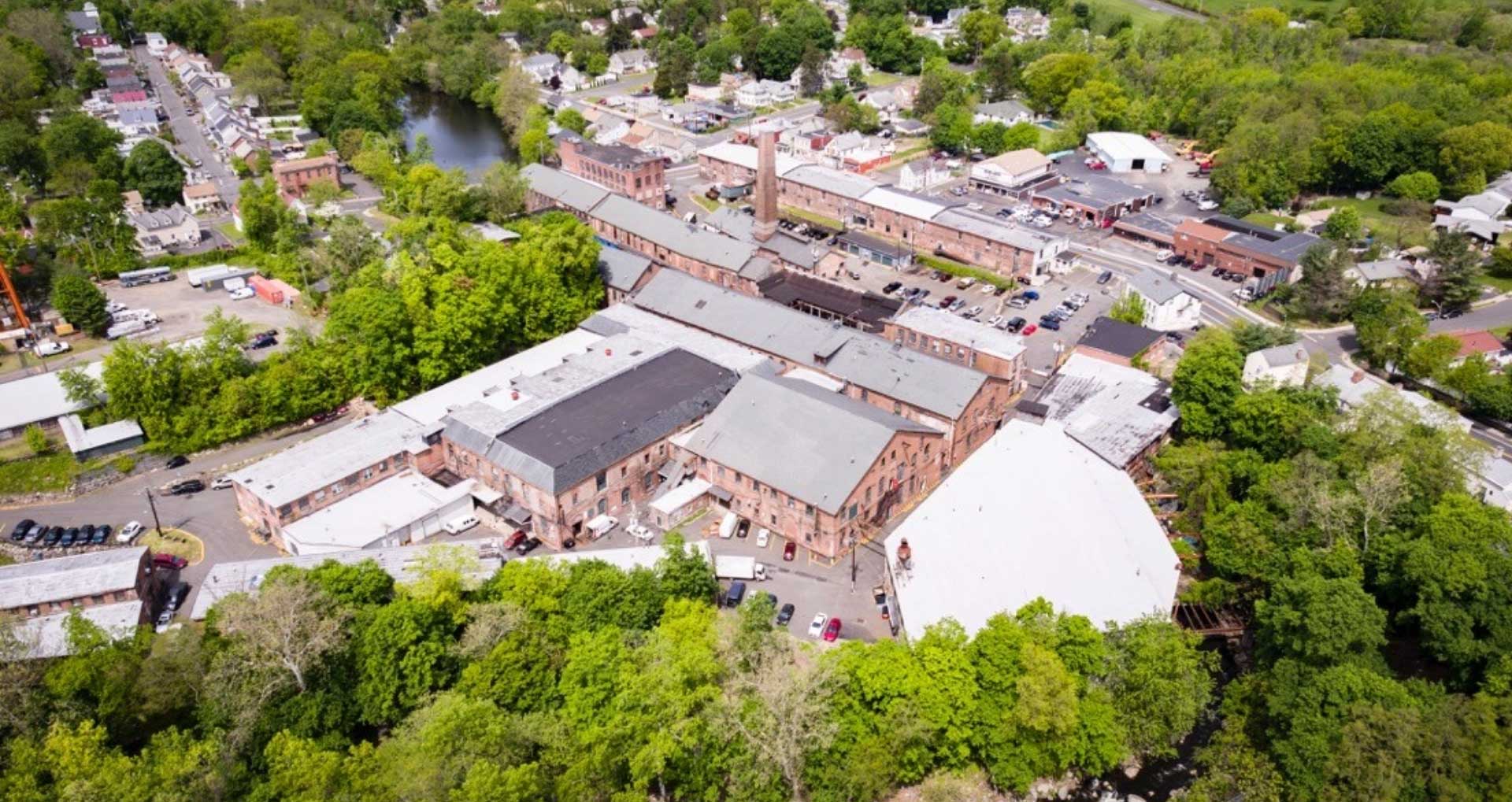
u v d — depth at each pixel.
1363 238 198.38
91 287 158.25
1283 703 85.06
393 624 84.31
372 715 84.00
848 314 162.62
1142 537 108.44
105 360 131.75
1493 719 77.00
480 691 82.50
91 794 67.88
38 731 78.31
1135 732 86.56
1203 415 127.62
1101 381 142.75
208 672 83.25
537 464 114.25
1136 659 87.81
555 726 79.56
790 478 113.94
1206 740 95.88
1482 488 114.06
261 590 87.88
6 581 100.50
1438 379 145.00
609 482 119.31
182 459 132.00
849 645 87.06
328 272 173.88
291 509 114.38
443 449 126.88
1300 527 105.06
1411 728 77.00
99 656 81.94
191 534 118.06
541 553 114.62
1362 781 76.62
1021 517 108.00
